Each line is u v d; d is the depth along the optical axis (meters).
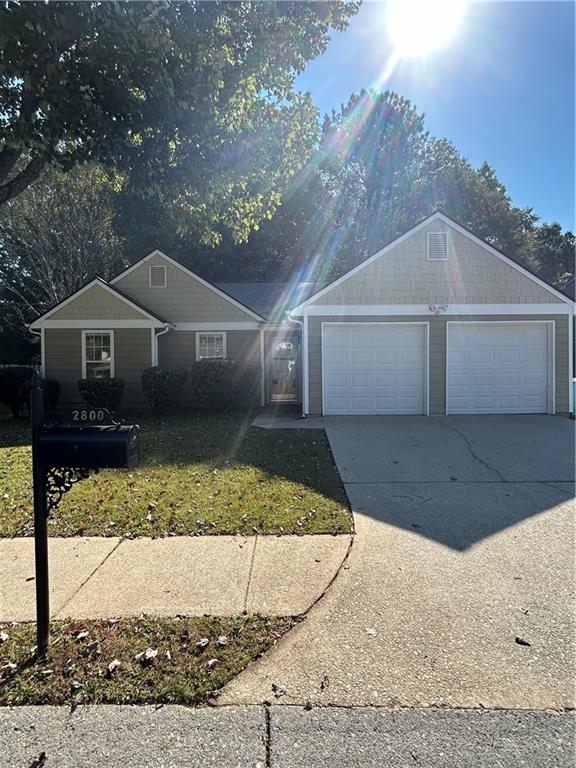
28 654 2.57
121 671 2.42
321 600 3.11
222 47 5.14
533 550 3.88
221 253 25.25
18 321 27.08
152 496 5.32
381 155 32.78
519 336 11.29
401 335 11.32
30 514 4.83
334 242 31.62
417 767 1.84
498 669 2.42
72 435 2.67
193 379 13.16
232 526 4.43
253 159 6.10
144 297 14.59
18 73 3.78
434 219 11.20
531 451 7.49
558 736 1.99
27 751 1.93
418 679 2.35
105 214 24.67
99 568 3.62
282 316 14.82
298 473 6.30
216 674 2.40
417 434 8.92
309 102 6.65
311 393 11.38
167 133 5.22
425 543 4.03
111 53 4.27
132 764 1.86
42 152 4.31
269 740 1.98
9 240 24.98
